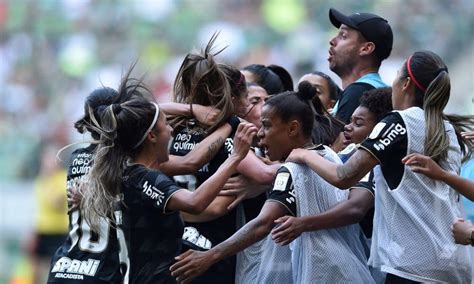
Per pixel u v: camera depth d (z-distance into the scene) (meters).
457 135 15.20
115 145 14.51
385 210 14.66
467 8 56.66
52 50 59.97
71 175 15.52
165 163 15.55
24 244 40.88
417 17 56.72
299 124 15.27
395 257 14.49
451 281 14.49
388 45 19.17
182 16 61.41
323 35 58.56
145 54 60.00
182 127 16.33
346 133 16.61
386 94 16.25
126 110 14.51
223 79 16.12
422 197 14.48
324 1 59.31
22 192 42.91
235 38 59.09
